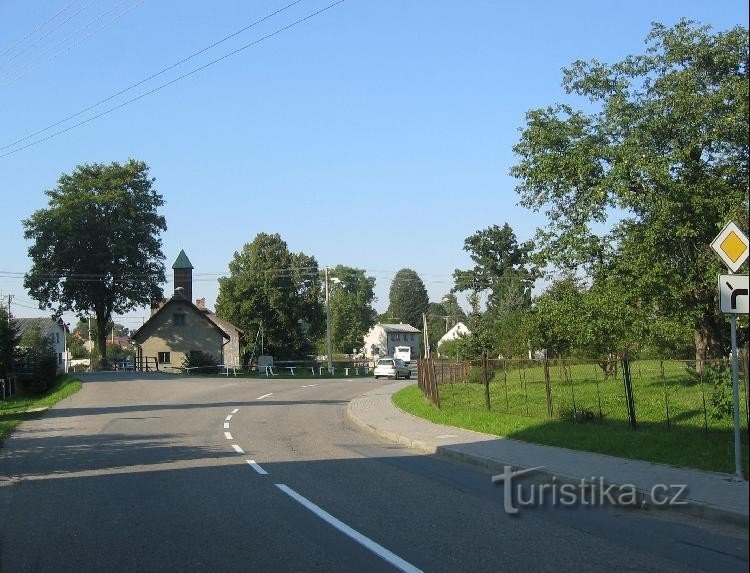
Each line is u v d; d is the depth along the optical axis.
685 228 20.88
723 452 10.94
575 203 24.58
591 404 18.14
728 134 21.00
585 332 23.75
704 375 13.43
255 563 6.54
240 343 75.44
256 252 75.31
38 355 45.09
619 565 6.37
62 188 63.31
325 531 7.74
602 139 24.23
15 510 9.16
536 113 25.08
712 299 22.19
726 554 6.73
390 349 127.06
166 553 6.95
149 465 12.84
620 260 23.19
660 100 22.41
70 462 13.41
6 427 19.59
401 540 7.32
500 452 13.08
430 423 18.56
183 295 71.81
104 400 30.95
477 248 78.75
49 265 60.69
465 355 41.25
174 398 31.67
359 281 132.62
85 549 7.17
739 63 21.59
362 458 13.63
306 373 61.56
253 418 22.33
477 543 7.19
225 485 10.64
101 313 63.69
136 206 64.31
